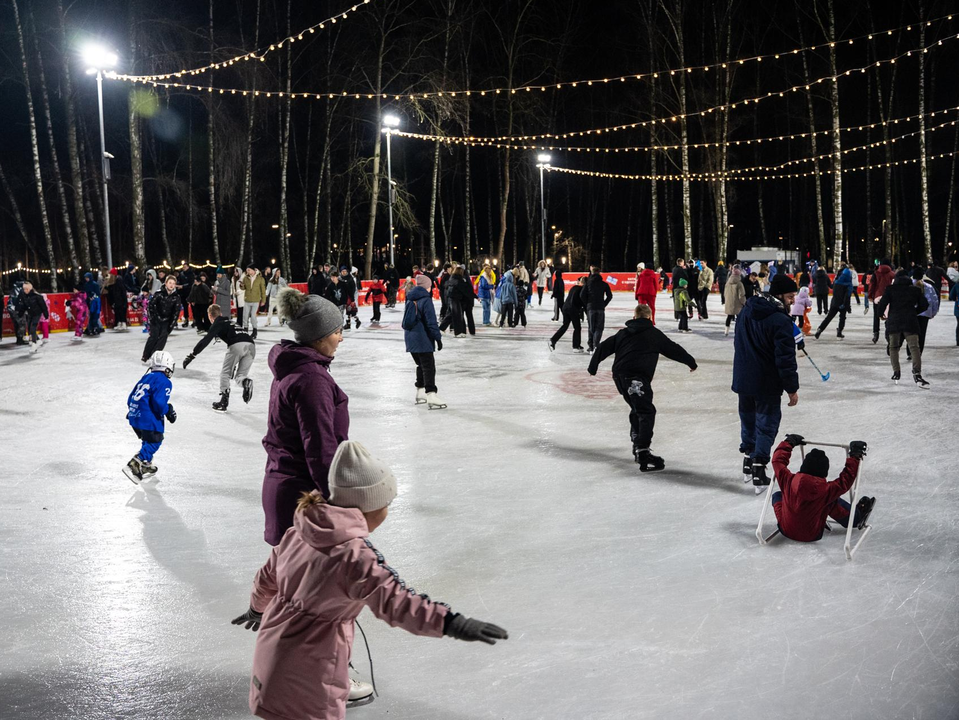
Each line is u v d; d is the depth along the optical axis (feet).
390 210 116.26
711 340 61.21
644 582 16.37
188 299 71.92
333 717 8.86
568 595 15.79
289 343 12.37
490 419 33.40
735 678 12.55
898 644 13.55
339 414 11.93
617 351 25.46
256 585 9.52
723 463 25.89
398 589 8.37
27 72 96.73
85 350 59.82
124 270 84.23
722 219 132.16
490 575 16.87
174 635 14.40
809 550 18.01
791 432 29.43
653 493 22.66
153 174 125.49
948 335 61.72
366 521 8.97
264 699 8.77
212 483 24.62
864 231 177.17
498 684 12.53
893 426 30.22
